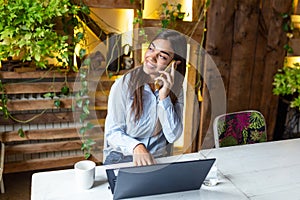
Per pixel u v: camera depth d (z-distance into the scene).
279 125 3.17
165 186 1.31
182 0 2.51
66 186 1.37
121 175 1.18
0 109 2.31
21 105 2.35
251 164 1.67
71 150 2.60
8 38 2.12
